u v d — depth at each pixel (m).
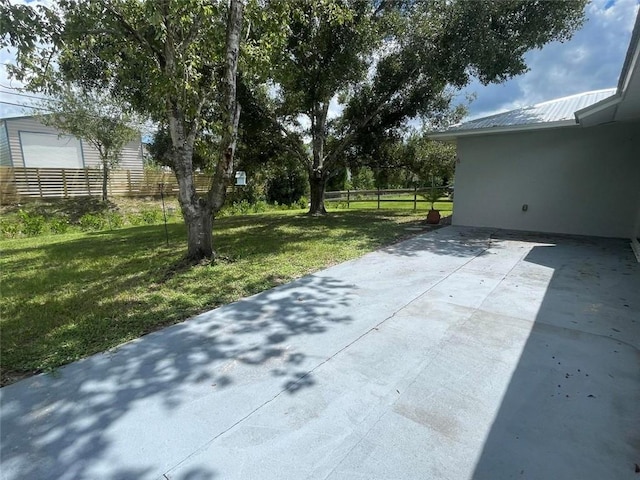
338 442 1.72
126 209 15.09
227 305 3.53
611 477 1.50
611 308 3.33
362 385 2.16
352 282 4.19
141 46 4.71
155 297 3.79
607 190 7.04
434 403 1.99
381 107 10.03
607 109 5.52
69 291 4.14
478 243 6.54
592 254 5.57
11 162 16.06
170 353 2.58
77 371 2.36
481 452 1.64
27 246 7.43
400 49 9.11
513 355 2.50
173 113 4.84
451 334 2.82
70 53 4.65
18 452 1.66
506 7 7.25
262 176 16.11
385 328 2.94
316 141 11.59
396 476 1.52
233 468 1.58
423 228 8.42
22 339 2.86
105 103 13.52
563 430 1.78
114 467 1.58
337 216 11.41
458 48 7.69
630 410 1.92
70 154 17.44
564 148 7.38
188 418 1.89
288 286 4.06
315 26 7.78
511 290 3.85
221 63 5.50
